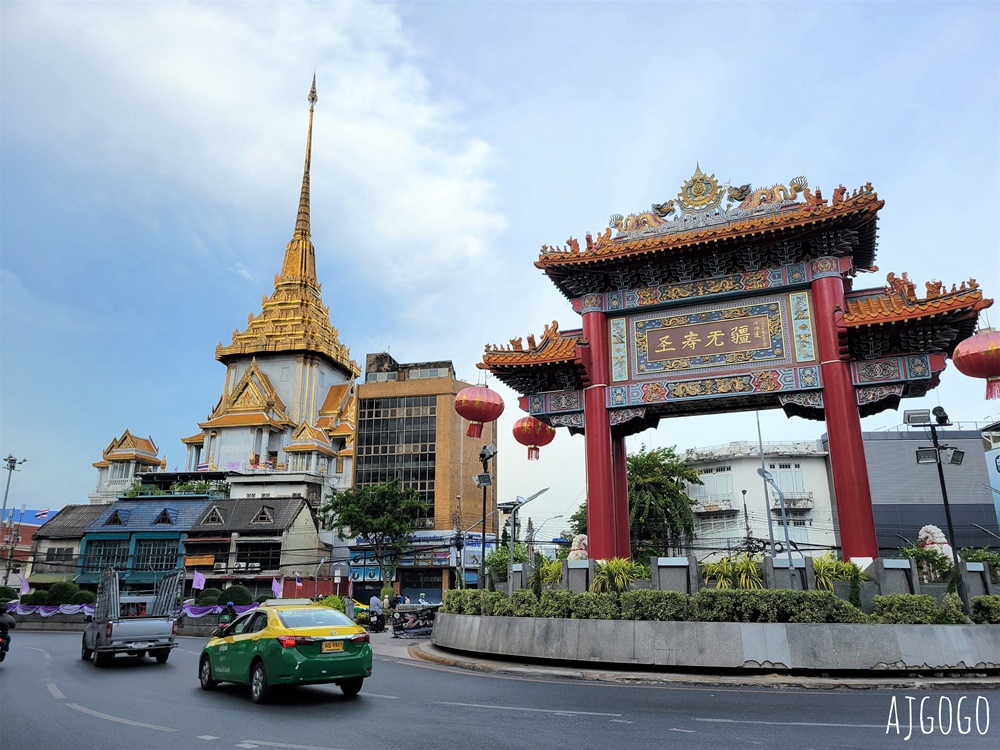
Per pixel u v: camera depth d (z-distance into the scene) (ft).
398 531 206.28
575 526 191.11
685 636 53.21
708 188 71.31
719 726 33.09
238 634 46.57
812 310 64.90
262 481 254.47
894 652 49.37
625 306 71.92
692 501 182.19
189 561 212.84
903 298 59.93
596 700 41.45
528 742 30.07
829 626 50.75
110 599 70.59
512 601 63.62
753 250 66.28
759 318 66.90
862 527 57.72
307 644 41.63
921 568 69.41
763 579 58.18
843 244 63.26
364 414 260.21
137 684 51.96
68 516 232.12
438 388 256.52
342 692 44.96
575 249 71.46
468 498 248.93
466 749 28.89
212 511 219.82
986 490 197.47
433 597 224.74
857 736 30.55
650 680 49.85
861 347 61.77
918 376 59.88
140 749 29.53
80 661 71.05
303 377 336.70
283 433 320.50
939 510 196.54
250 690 44.55
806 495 205.16
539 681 50.75
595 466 68.28
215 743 30.53
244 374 339.57
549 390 74.18
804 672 50.16
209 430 313.94
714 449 218.38
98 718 36.96
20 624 142.92
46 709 40.16
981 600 54.19
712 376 66.69
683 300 69.62
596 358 71.00
